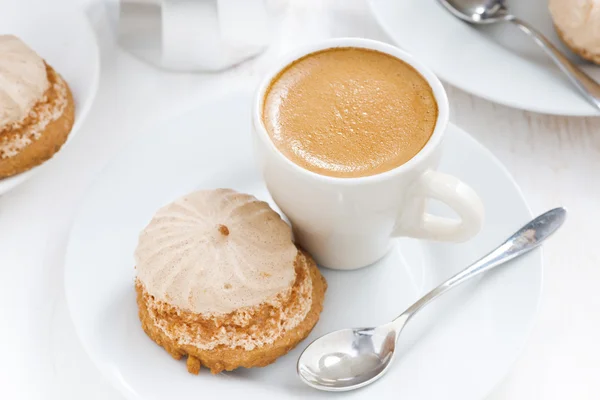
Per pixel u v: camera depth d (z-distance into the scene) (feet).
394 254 1.22
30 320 1.20
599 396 1.15
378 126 1.09
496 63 1.37
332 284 1.20
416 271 1.20
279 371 1.11
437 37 1.40
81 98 1.34
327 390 1.08
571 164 1.35
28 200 1.31
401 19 1.42
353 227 1.11
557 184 1.32
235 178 1.28
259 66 1.49
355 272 1.21
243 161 1.28
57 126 1.30
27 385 1.15
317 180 1.05
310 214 1.11
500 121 1.40
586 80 1.34
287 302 1.11
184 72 1.47
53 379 1.16
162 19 1.41
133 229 1.21
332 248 1.17
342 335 1.12
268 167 1.09
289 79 1.14
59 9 1.42
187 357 1.10
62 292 1.22
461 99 1.42
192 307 1.09
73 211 1.30
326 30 1.53
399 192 1.07
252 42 1.46
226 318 1.09
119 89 1.44
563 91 1.34
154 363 1.09
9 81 1.27
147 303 1.11
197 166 1.27
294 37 1.52
